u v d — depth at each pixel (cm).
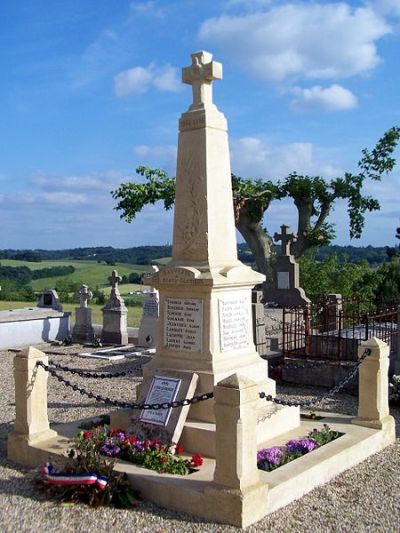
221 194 832
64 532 587
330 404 1099
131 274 5012
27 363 780
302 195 2855
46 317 2023
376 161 2795
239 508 588
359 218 2862
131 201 2734
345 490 687
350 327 1576
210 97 841
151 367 823
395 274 2752
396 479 720
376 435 821
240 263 840
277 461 695
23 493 680
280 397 1154
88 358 1672
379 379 845
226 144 848
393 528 595
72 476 656
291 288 2523
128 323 2603
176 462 688
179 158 836
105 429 785
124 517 615
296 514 623
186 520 606
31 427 780
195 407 772
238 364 810
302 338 1436
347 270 2633
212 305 789
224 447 602
